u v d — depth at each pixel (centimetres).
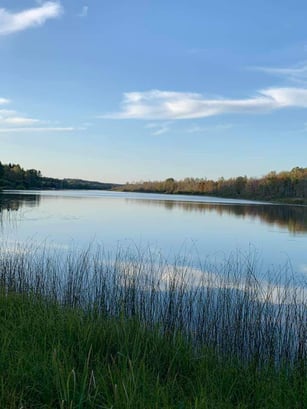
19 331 409
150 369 361
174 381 339
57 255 1115
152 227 2427
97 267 937
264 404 330
